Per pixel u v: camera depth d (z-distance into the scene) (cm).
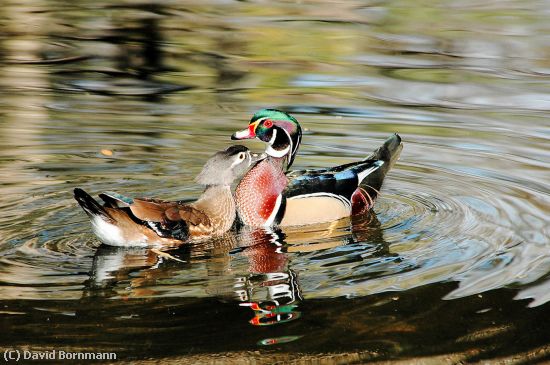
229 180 1286
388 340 904
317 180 1355
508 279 1048
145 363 853
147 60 2188
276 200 1323
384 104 1850
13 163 1509
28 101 1856
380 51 2228
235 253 1172
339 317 952
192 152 1584
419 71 2066
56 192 1382
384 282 1040
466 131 1695
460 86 1962
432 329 931
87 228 1245
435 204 1356
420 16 2556
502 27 2417
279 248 1190
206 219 1245
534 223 1248
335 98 1888
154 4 2770
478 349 899
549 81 1981
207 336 903
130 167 1512
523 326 939
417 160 1552
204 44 2325
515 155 1559
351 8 2677
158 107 1839
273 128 1412
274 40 2333
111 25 2520
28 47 2283
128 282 1045
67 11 2666
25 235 1203
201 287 1030
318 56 2197
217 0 2827
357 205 1361
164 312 957
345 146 1605
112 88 1967
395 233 1240
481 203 1343
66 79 2031
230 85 1978
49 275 1062
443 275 1063
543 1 2709
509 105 1836
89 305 971
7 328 912
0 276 1052
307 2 2781
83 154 1566
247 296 1002
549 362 884
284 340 899
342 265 1108
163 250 1177
